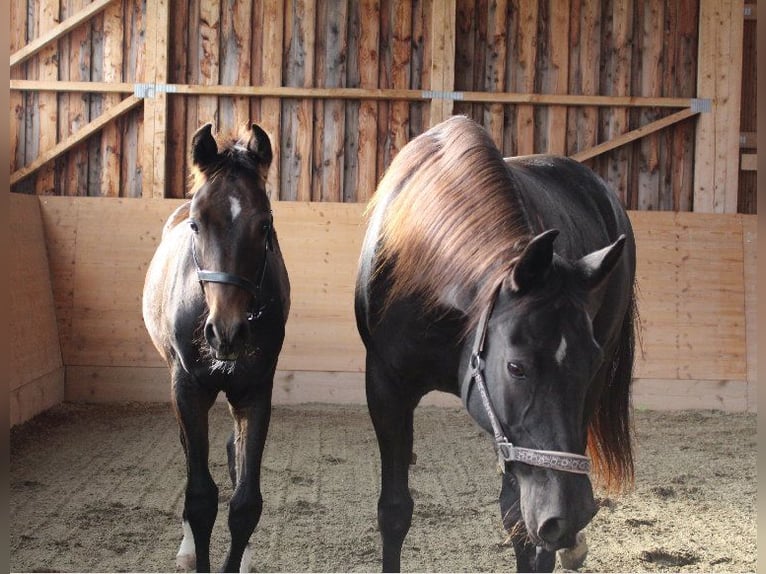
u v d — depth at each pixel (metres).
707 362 7.27
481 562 3.78
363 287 3.27
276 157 7.51
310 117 7.51
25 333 6.43
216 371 3.36
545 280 2.38
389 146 7.56
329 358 7.18
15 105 7.34
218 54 7.46
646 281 7.32
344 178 7.57
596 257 2.45
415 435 6.17
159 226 7.28
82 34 7.34
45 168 7.40
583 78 7.64
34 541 3.94
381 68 7.55
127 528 4.16
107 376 7.11
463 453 5.69
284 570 3.67
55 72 7.34
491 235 2.61
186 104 7.46
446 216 2.73
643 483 5.04
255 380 3.46
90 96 7.39
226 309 3.03
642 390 7.22
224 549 3.92
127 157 7.44
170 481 4.95
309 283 7.23
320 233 7.30
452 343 2.81
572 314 2.35
